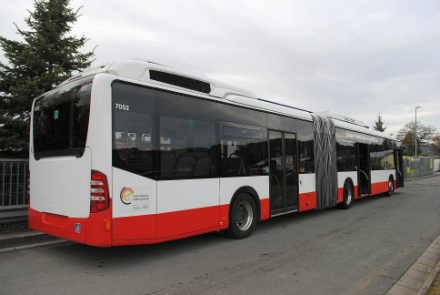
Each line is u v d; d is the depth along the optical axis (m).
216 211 5.89
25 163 7.20
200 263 4.96
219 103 6.17
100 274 4.43
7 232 6.46
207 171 5.75
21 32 7.80
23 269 4.62
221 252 5.59
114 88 4.47
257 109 7.13
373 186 13.09
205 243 6.23
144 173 4.68
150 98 4.90
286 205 7.83
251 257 5.31
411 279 4.36
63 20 8.34
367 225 8.11
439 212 10.23
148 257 5.27
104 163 4.24
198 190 5.53
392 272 4.64
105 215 4.22
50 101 5.13
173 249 5.79
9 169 6.97
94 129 4.28
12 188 6.98
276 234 7.07
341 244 6.20
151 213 4.73
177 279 4.26
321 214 9.94
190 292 3.82
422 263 5.05
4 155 7.87
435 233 7.18
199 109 5.73
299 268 4.76
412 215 9.66
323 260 5.17
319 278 4.36
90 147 4.27
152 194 4.76
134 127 4.63
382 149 14.38
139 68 5.18
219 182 5.98
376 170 13.48
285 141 7.98
